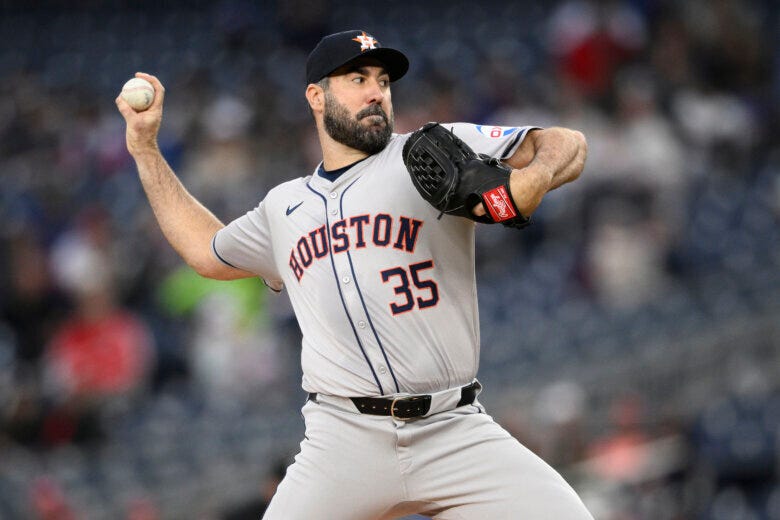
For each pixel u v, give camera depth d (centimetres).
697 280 4106
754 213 4409
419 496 1363
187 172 4644
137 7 6128
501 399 3606
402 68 1420
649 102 4716
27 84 5522
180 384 3791
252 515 2116
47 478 3153
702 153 4859
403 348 1347
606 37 5078
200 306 3809
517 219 1254
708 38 5316
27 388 3384
